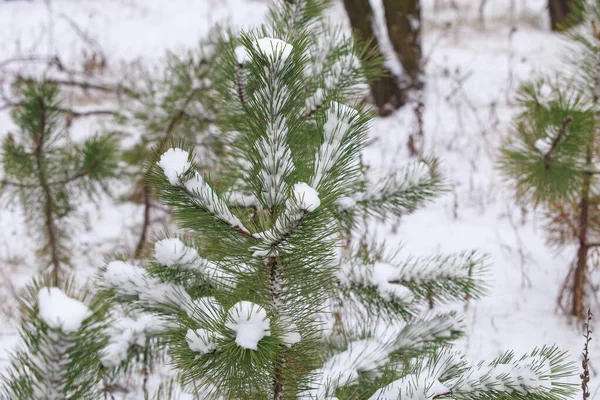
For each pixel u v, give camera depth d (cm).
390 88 874
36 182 418
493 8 1244
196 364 169
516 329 436
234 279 197
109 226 621
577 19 375
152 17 1268
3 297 482
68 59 1043
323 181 168
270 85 167
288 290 186
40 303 116
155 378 353
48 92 396
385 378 218
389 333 353
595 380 365
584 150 358
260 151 175
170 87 451
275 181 174
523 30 1116
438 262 251
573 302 443
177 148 173
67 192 438
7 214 655
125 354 237
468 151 753
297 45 173
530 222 606
